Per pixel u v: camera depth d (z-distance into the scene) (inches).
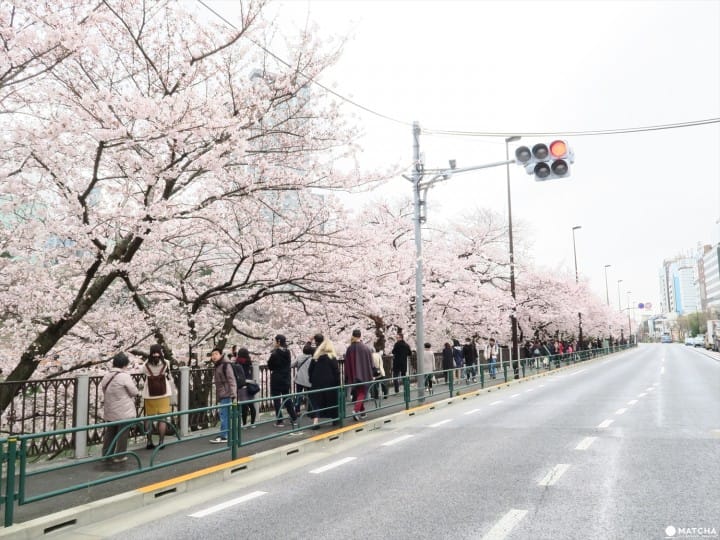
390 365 844.6
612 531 195.6
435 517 216.8
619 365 1604.3
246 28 428.8
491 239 1333.7
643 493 242.8
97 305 563.8
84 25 355.3
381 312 695.1
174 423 422.6
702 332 5516.7
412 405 616.7
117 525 224.5
